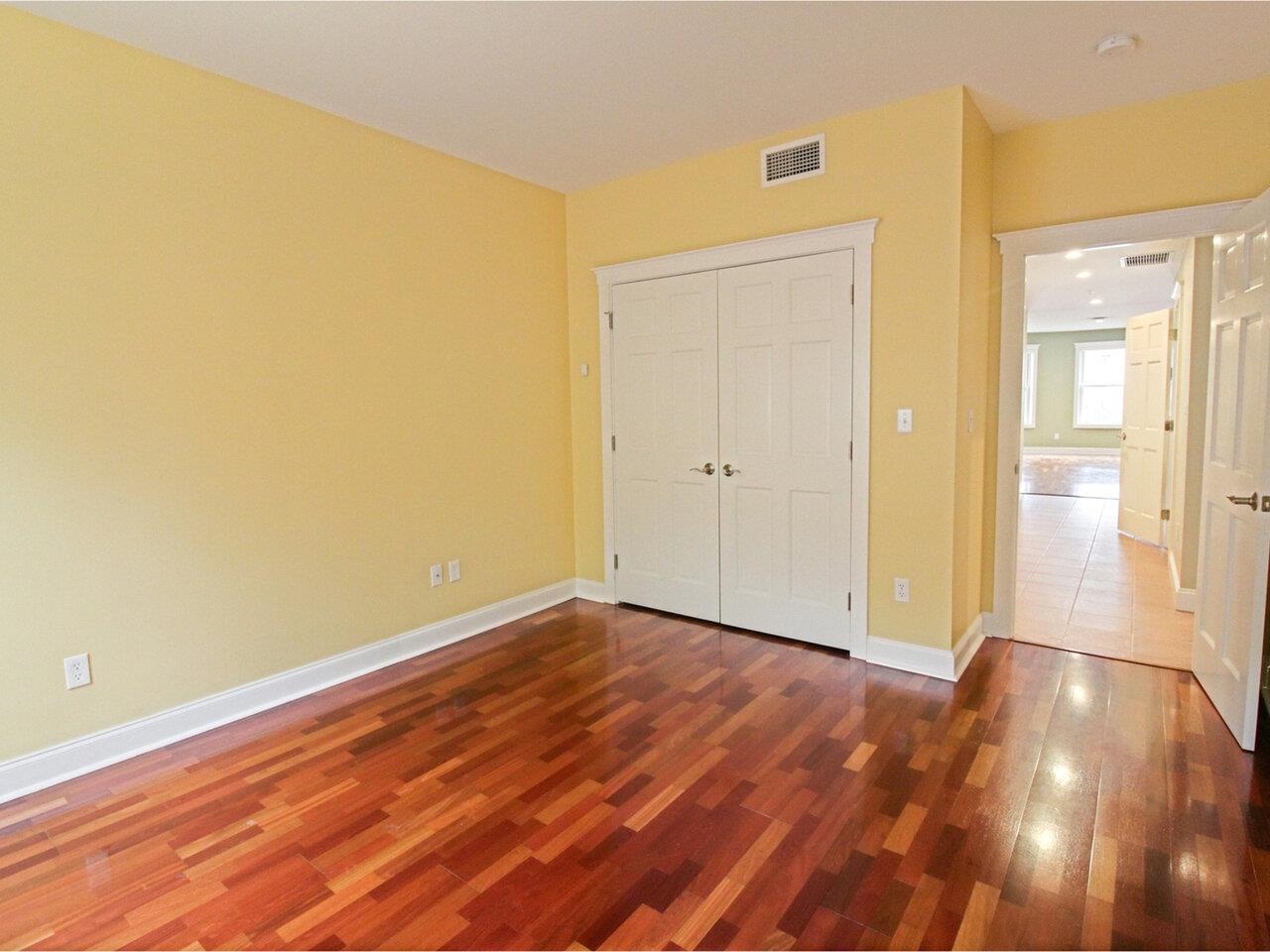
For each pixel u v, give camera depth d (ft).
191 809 7.24
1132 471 20.17
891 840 6.50
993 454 11.66
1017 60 8.66
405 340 11.23
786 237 11.09
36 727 7.70
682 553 13.16
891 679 10.23
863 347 10.56
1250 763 7.73
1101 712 9.04
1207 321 12.58
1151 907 5.60
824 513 11.28
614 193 13.28
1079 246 10.61
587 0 7.19
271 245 9.47
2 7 7.20
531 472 13.67
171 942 5.45
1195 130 9.60
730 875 6.09
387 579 11.18
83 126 7.77
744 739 8.50
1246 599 8.07
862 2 7.30
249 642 9.51
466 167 12.07
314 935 5.49
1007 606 11.79
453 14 7.45
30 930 5.59
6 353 7.34
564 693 9.96
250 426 9.37
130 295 8.20
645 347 13.12
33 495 7.58
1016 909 5.60
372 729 8.98
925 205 9.86
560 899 5.83
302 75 8.89
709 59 8.55
